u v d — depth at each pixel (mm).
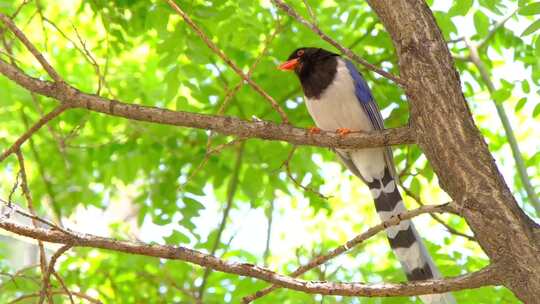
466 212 6586
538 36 9844
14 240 14578
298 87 13148
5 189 14789
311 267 6828
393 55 12438
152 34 14336
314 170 13617
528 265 6352
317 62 10445
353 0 12641
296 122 13289
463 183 6629
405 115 12594
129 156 14164
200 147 14055
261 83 13227
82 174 14539
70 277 12320
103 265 12789
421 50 6891
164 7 11078
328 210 14023
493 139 14508
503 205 6516
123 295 12609
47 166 14477
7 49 9555
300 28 12602
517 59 12750
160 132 14062
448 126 6727
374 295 6445
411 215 6645
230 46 13000
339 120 10359
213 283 12695
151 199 13820
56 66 15250
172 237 13172
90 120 14219
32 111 14344
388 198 10211
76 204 14406
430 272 8328
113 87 14859
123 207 16844
